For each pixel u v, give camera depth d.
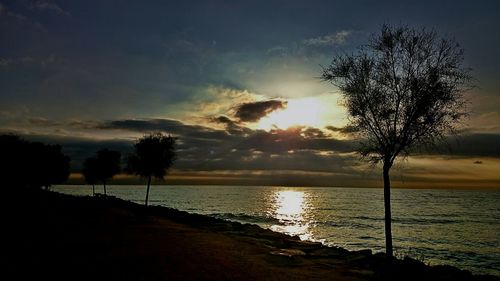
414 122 17.67
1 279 12.63
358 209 115.88
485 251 41.00
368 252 24.36
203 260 17.59
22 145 56.84
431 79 17.41
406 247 43.25
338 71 19.02
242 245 23.28
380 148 18.56
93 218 34.62
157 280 13.64
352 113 18.88
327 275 15.91
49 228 26.14
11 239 20.80
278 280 14.57
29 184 60.62
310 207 124.94
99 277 13.60
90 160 77.94
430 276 17.22
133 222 33.34
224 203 142.50
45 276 13.30
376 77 18.53
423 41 17.88
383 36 18.31
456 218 84.12
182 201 153.12
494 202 180.25
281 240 29.19
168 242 22.61
